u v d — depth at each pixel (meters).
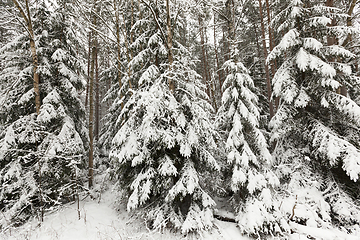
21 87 7.45
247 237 5.30
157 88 5.44
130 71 8.09
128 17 9.82
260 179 5.71
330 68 5.66
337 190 5.67
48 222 6.11
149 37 7.52
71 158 6.61
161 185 5.51
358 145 5.85
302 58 6.14
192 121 5.74
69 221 6.17
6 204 6.37
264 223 5.18
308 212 5.48
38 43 7.73
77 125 9.12
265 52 10.71
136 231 5.64
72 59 8.76
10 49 7.59
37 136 6.54
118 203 7.46
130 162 6.05
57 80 8.22
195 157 6.29
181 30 8.42
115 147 5.88
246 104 6.61
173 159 5.84
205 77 15.38
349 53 5.77
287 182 6.64
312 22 6.32
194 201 5.83
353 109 5.34
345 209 5.18
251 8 12.23
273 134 6.91
